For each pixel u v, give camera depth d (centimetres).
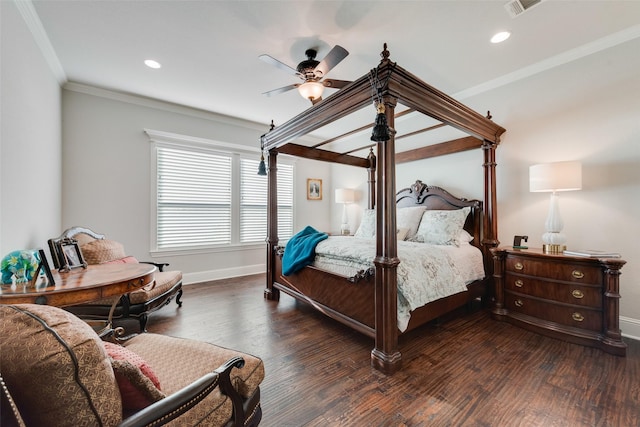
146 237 382
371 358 199
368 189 490
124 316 235
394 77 186
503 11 206
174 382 103
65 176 326
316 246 287
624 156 239
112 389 68
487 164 305
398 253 232
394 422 141
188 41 243
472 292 282
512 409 149
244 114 435
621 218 240
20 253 155
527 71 289
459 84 324
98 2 196
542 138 284
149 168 384
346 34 232
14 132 192
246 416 105
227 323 268
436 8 203
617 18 215
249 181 483
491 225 303
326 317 284
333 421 142
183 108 405
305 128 271
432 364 195
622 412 146
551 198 253
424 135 401
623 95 238
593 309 218
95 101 345
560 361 197
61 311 75
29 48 217
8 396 53
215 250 444
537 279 248
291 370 188
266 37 237
